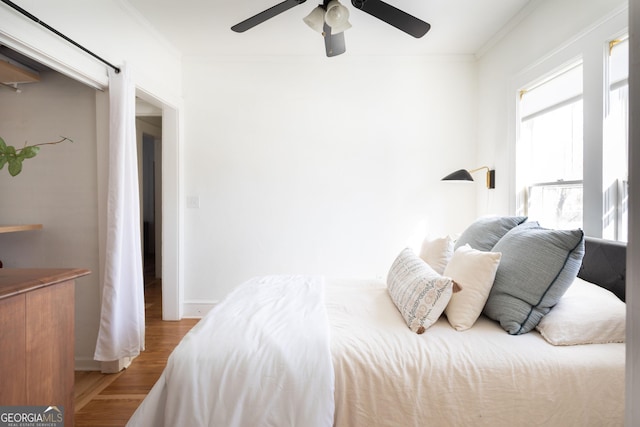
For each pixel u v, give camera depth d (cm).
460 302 138
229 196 308
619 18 155
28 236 220
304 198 308
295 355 114
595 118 168
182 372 109
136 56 237
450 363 113
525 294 133
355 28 255
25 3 151
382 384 110
